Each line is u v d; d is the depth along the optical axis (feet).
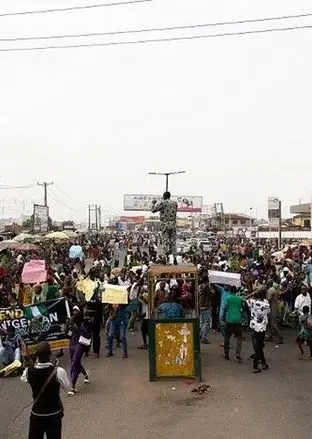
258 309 38.27
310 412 29.43
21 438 26.14
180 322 36.17
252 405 30.66
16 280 60.18
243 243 165.37
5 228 211.00
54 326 42.27
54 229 235.81
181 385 34.83
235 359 41.83
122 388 34.32
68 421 28.35
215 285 49.65
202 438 25.79
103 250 125.08
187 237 248.52
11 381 36.40
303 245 108.68
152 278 40.01
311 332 41.91
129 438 25.93
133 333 52.95
